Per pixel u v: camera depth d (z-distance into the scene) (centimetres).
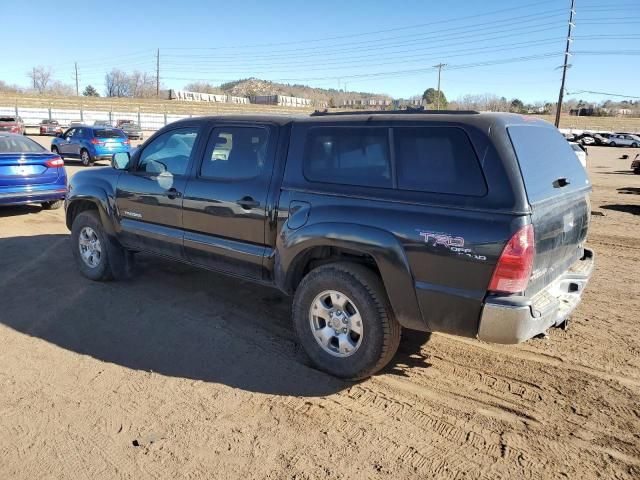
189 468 287
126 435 315
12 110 4844
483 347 434
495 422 331
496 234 303
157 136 518
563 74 5166
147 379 379
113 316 489
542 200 319
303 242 378
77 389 365
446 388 371
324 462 293
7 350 421
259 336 450
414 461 294
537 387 372
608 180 1917
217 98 11862
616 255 749
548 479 281
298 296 390
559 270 370
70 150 2164
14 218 955
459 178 321
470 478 281
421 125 341
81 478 280
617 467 290
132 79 11775
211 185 452
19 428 321
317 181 385
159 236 504
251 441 310
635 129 8150
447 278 322
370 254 346
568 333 461
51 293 548
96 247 578
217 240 454
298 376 385
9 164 906
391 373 392
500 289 307
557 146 385
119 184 542
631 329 470
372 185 356
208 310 505
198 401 351
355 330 367
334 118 387
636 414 338
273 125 421
